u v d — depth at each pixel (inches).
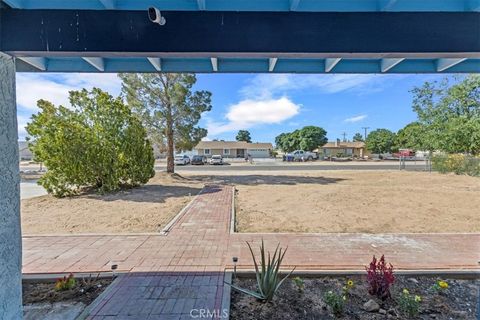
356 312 101.0
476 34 84.1
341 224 232.4
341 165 1080.2
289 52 83.9
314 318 97.3
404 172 712.4
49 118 354.0
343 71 126.1
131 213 271.6
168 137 595.2
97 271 134.6
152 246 171.8
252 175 677.9
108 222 238.7
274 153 2037.4
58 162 351.6
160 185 482.3
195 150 1968.5
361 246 173.6
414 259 152.0
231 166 1072.2
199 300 107.7
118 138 395.9
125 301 106.9
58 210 286.8
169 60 124.2
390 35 84.0
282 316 98.3
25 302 108.2
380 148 1911.9
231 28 83.4
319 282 126.0
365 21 84.1
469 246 173.5
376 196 368.5
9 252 78.0
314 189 436.1
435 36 83.9
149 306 103.3
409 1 83.4
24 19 78.6
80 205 311.0
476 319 97.1
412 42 83.8
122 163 395.2
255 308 103.3
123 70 122.6
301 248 169.6
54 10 79.6
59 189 356.5
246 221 240.8
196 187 458.6
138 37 81.7
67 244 175.9
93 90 381.1
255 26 83.8
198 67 124.7
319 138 1979.6
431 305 106.7
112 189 395.9
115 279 126.0
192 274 131.1
